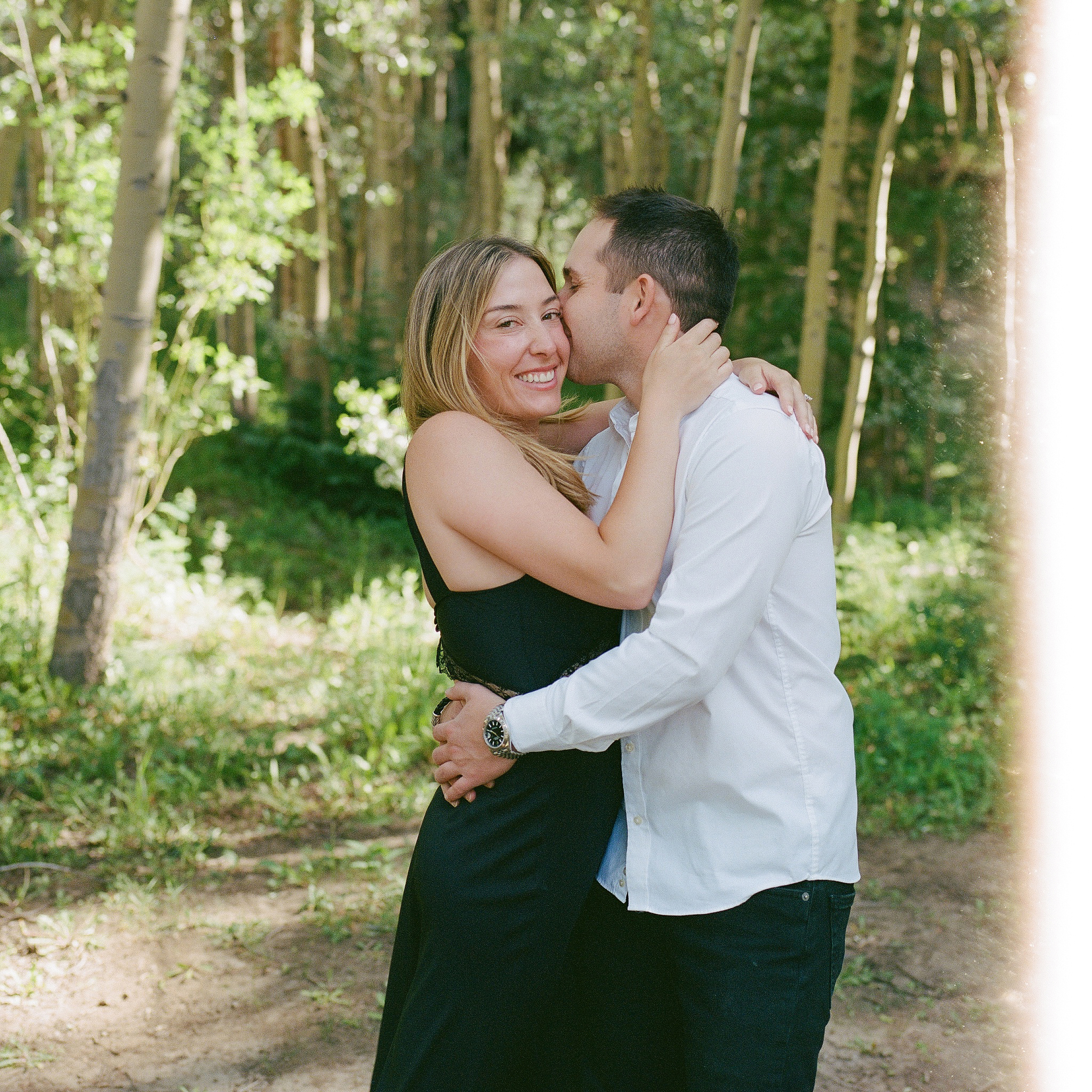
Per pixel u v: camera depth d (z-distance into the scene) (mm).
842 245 10367
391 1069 1818
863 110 9836
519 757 1805
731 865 1719
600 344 1893
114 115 7348
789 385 1816
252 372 7480
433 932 1818
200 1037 2850
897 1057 2832
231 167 8242
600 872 1909
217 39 11148
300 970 3178
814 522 1758
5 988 2988
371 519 10156
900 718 5168
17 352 11086
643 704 1636
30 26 7535
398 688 5422
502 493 1740
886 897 3713
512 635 1807
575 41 11336
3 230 7367
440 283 1877
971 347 8320
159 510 7895
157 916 3420
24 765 4379
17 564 6613
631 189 1914
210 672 5895
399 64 11086
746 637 1654
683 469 1729
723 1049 1710
